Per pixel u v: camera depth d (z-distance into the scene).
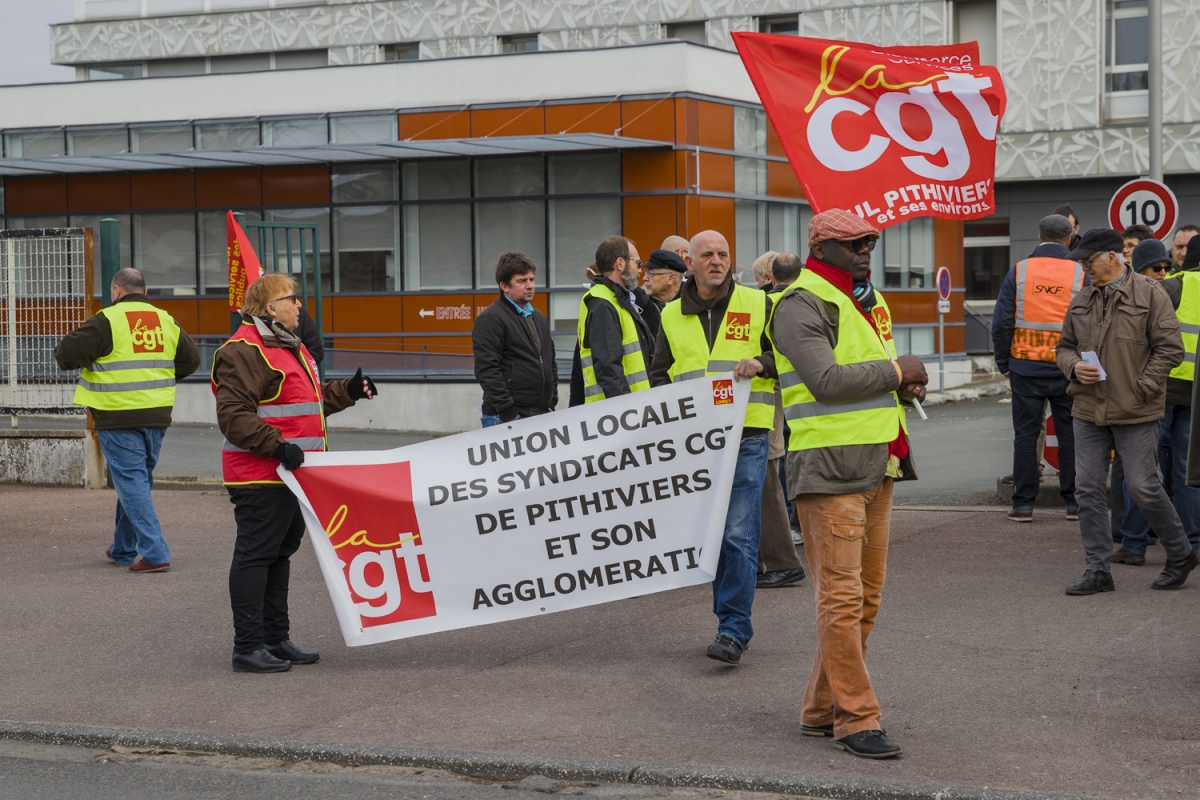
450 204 25.64
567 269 24.91
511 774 4.91
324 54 37.84
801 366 4.82
